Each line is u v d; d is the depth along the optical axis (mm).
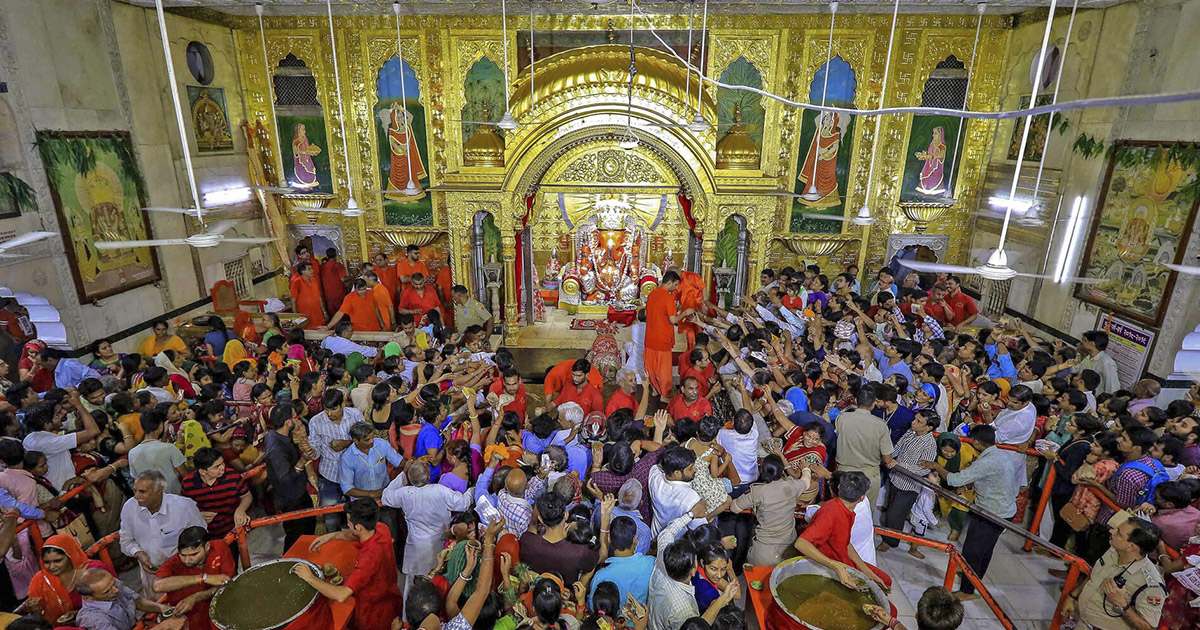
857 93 12422
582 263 13398
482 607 3865
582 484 5406
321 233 13609
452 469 5547
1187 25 7992
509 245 12070
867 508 4875
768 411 6746
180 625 3961
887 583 4617
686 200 12375
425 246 13656
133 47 9875
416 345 8438
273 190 12789
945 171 12844
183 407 6355
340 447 5699
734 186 11766
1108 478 5559
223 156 12094
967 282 13039
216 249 11812
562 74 11414
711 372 8172
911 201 12945
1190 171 7844
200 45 11422
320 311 11305
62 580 4176
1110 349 9062
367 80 12578
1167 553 4703
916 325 9688
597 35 12188
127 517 4629
